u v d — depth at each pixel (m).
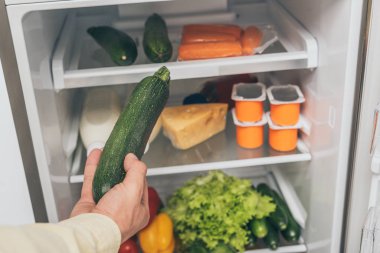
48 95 1.15
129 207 0.83
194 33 1.32
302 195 1.48
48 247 0.61
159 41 1.22
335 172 1.17
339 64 1.08
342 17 1.05
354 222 1.19
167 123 1.37
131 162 0.89
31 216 1.13
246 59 1.19
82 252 0.67
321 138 1.25
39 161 1.12
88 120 1.34
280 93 1.34
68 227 0.68
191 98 1.54
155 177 1.81
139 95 0.96
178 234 1.49
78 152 1.38
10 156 1.06
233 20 1.51
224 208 1.42
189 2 1.51
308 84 1.31
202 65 1.18
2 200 1.11
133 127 0.94
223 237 1.40
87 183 0.95
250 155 1.36
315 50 1.20
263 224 1.42
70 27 1.39
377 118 1.01
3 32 1.00
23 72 1.02
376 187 1.09
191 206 1.41
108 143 0.93
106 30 1.33
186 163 1.34
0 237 0.59
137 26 1.51
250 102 1.32
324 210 1.28
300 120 1.36
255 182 1.82
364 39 1.02
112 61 1.35
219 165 1.33
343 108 1.09
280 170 1.70
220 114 1.43
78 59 1.29
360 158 1.11
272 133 1.37
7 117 1.02
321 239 1.32
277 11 1.45
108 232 0.72
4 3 1.01
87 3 1.00
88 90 1.48
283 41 1.34
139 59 1.35
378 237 1.04
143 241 1.38
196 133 1.39
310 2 1.22
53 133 1.18
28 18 1.03
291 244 1.47
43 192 1.16
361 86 1.05
